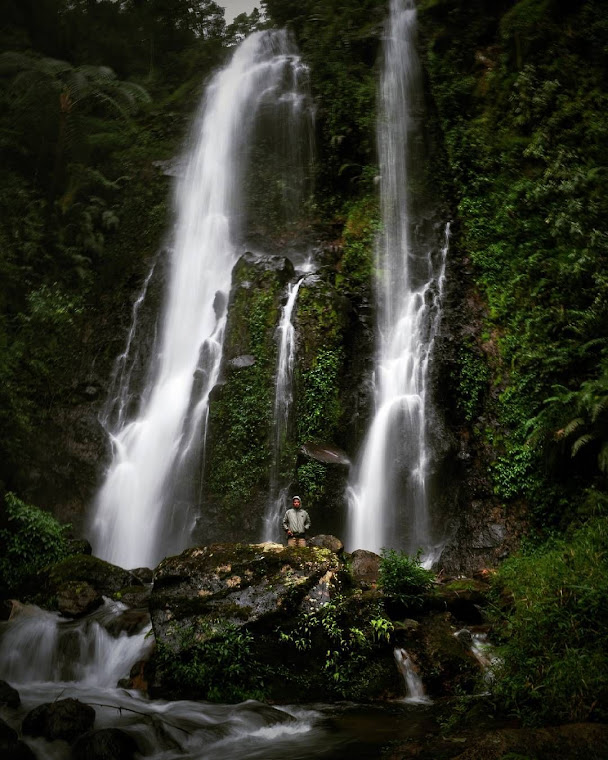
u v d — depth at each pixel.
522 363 15.41
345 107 21.98
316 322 15.96
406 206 19.98
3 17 26.02
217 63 27.23
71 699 7.00
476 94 21.05
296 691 8.34
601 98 18.59
